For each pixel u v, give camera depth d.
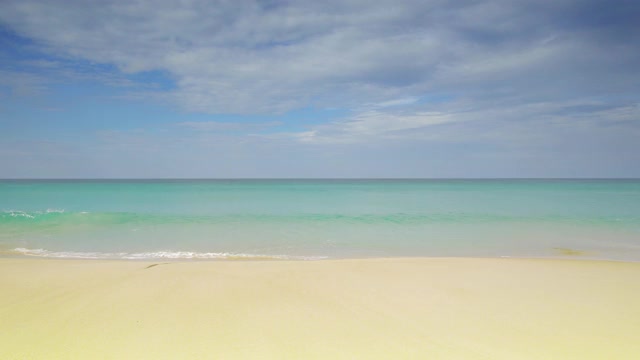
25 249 13.03
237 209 25.92
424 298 6.20
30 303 5.77
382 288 6.86
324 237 15.91
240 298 6.14
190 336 4.48
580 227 18.25
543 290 6.76
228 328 4.76
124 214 21.36
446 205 29.22
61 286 6.82
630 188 59.62
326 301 6.00
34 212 21.02
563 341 4.43
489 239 15.45
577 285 7.16
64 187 58.06
